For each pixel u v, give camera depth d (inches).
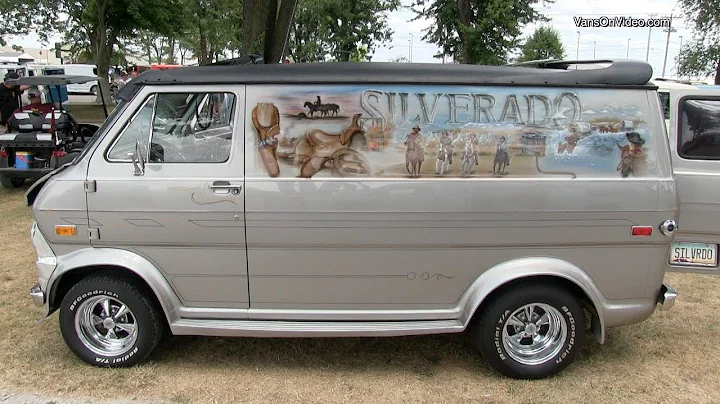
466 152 131.0
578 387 137.6
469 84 131.0
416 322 136.3
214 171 131.0
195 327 134.6
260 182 130.0
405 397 132.6
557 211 131.3
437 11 994.1
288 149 130.5
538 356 139.5
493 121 131.1
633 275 135.0
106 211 131.7
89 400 130.0
